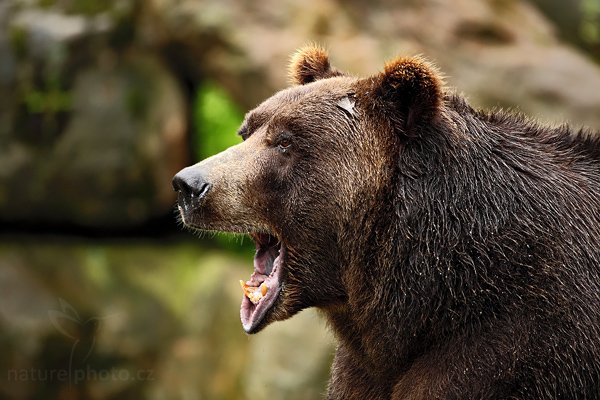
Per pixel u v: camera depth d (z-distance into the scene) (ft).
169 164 47.75
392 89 21.12
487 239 20.34
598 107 44.34
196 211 21.59
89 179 47.14
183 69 47.98
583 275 20.03
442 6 47.06
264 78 44.21
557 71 45.44
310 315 42.42
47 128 47.16
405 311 20.76
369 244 21.06
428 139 20.94
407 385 20.83
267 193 21.48
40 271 45.80
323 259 21.48
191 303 45.60
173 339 45.14
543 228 20.27
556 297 19.76
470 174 20.81
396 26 46.03
